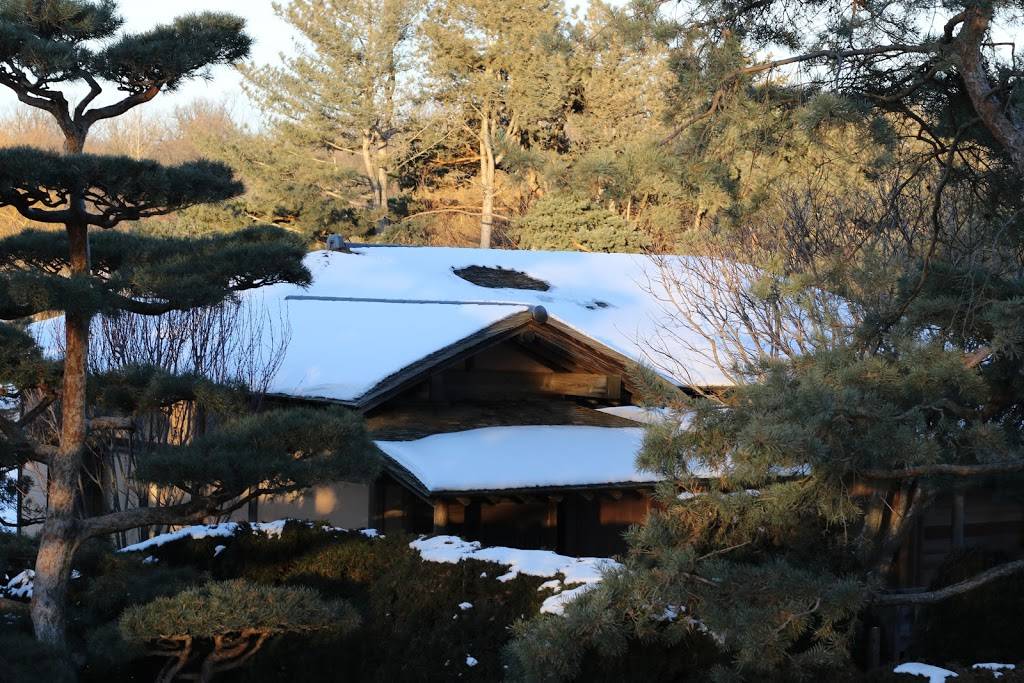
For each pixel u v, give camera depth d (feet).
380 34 128.98
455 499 44.32
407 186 144.15
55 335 55.93
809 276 30.91
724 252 51.75
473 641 29.09
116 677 32.09
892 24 28.43
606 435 51.34
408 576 32.09
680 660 24.84
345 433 28.40
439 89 132.05
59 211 27.43
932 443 22.18
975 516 56.95
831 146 30.12
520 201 131.44
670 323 60.39
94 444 45.55
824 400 21.27
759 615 21.44
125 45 26.94
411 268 68.23
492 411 53.31
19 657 25.41
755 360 42.11
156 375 30.22
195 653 30.32
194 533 37.09
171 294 28.27
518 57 115.65
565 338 53.16
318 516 49.55
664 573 22.40
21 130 158.20
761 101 29.53
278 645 32.01
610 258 75.82
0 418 28.66
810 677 23.48
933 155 32.65
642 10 29.04
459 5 118.52
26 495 56.59
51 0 26.81
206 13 27.86
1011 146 27.50
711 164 29.68
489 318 51.06
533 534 49.78
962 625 35.53
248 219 123.34
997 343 23.50
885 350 27.96
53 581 28.14
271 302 59.82
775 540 26.25
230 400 29.96
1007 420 28.63
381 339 51.90
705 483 25.52
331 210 127.65
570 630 22.36
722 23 29.94
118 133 175.22
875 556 30.99
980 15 26.73
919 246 41.83
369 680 30.76
